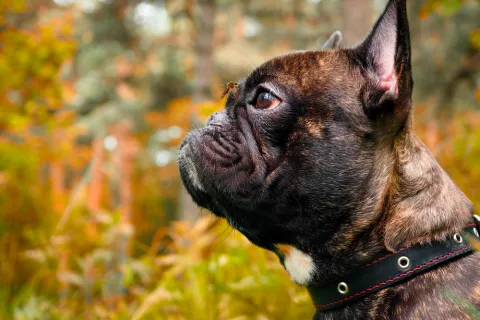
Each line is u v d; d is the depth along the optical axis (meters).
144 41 4.20
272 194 0.79
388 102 0.77
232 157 0.81
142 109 3.90
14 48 1.70
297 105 0.79
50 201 1.72
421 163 0.78
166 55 3.94
